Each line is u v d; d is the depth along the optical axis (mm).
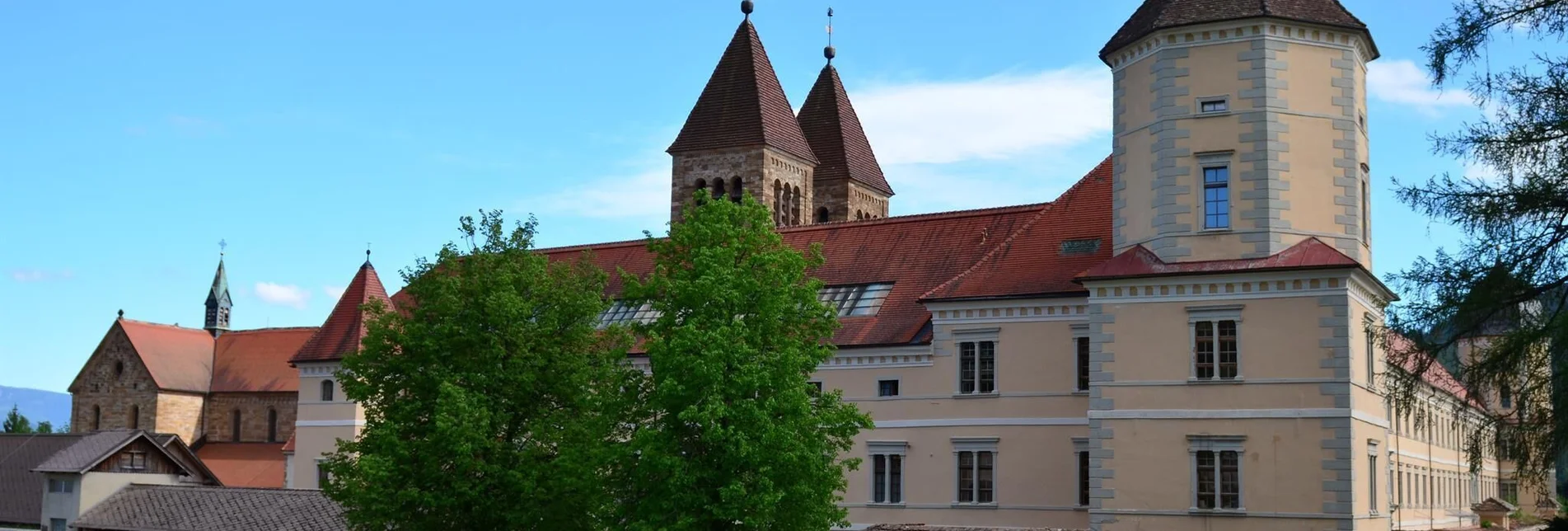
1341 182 53125
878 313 67938
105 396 119375
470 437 48156
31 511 79125
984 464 62281
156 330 121125
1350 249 52688
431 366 50656
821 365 66750
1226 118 53219
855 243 74125
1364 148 55062
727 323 46875
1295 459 50656
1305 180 52812
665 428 46156
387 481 48594
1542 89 40000
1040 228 63938
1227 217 52875
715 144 95562
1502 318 41281
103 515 73562
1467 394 42094
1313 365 50844
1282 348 51344
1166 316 53125
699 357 45344
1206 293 52562
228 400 119125
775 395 46156
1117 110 56531
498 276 51375
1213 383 52062
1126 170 55781
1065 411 60219
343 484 55969
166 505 72375
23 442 84875
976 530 54625
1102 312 54156
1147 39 54844
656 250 50469
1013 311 61969
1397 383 44531
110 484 76625
